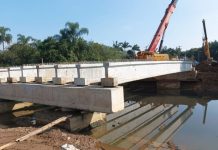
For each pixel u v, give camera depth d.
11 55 61.00
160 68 33.62
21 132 14.03
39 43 61.16
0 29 64.94
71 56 51.16
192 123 21.97
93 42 64.75
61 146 11.91
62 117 15.65
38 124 17.58
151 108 29.67
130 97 37.69
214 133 18.38
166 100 35.25
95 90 15.30
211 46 104.75
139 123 21.72
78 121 16.25
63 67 21.05
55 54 50.72
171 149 14.57
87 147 12.70
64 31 54.84
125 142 15.70
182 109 29.22
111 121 21.45
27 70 25.11
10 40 66.38
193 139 16.83
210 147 15.05
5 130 14.61
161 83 47.28
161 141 16.28
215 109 28.66
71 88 16.41
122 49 107.69
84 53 54.62
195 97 37.59
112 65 20.98
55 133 14.26
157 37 43.59
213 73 48.19
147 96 38.62
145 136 17.48
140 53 41.41
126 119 22.97
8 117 20.78
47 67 23.48
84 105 15.84
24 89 19.66
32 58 58.50
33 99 18.97
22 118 19.70
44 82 20.06
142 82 48.72
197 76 48.34
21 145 11.79
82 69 19.06
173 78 46.78
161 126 21.00
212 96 38.38
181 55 108.44
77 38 55.34
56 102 17.33
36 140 12.82
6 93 21.44
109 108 14.74
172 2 45.22
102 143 14.55
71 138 13.73
